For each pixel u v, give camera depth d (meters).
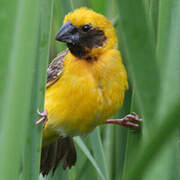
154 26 2.82
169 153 2.49
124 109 2.91
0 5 2.03
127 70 2.91
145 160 1.51
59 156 2.95
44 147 2.95
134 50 1.95
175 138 2.51
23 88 2.15
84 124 2.90
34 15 2.16
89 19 2.90
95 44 2.90
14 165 2.16
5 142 2.11
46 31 2.80
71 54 2.91
